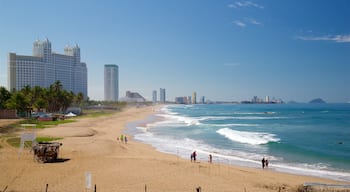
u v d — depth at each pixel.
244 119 99.38
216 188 20.30
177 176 23.28
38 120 67.44
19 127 51.75
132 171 24.39
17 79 168.38
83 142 38.09
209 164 28.58
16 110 71.44
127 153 33.12
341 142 44.16
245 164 29.84
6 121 57.88
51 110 104.75
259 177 23.92
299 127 68.62
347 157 33.22
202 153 35.69
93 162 27.28
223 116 120.62
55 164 25.95
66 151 31.80
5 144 34.19
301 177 24.47
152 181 21.67
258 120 93.75
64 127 54.06
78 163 26.64
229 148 39.25
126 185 20.50
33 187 19.44
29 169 23.97
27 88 96.94
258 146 40.59
